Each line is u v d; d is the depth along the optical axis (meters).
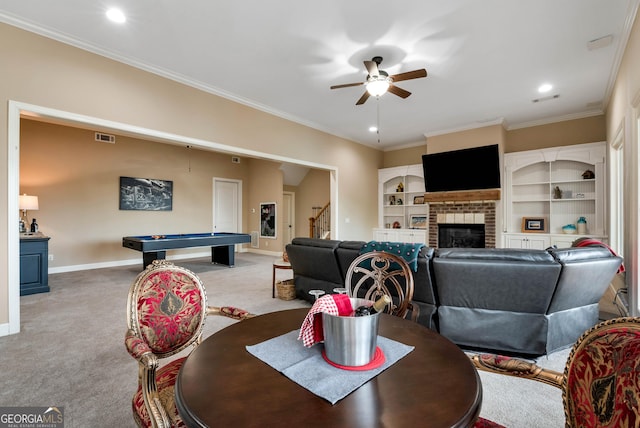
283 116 5.37
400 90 3.48
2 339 2.74
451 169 6.18
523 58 3.46
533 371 1.00
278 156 5.31
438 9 2.66
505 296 2.36
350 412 0.74
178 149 7.77
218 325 3.10
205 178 8.35
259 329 1.31
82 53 3.22
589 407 0.74
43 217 5.74
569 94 4.47
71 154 6.07
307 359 1.02
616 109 3.78
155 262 1.54
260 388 0.85
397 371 0.94
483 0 2.55
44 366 2.27
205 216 8.34
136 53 3.40
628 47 2.96
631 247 2.86
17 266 2.87
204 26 2.91
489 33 2.99
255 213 9.21
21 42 2.86
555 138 5.59
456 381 0.88
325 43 3.19
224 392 0.83
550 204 5.47
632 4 2.56
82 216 6.20
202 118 4.24
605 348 0.73
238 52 3.37
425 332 1.27
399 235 7.22
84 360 2.37
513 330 2.39
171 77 3.89
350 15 2.75
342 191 6.77
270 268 6.35
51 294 4.28
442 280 2.47
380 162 8.05
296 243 3.73
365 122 5.87
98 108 3.32
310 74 3.89
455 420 0.71
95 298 4.08
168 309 1.45
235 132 4.64
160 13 2.73
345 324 0.96
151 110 3.73
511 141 6.07
